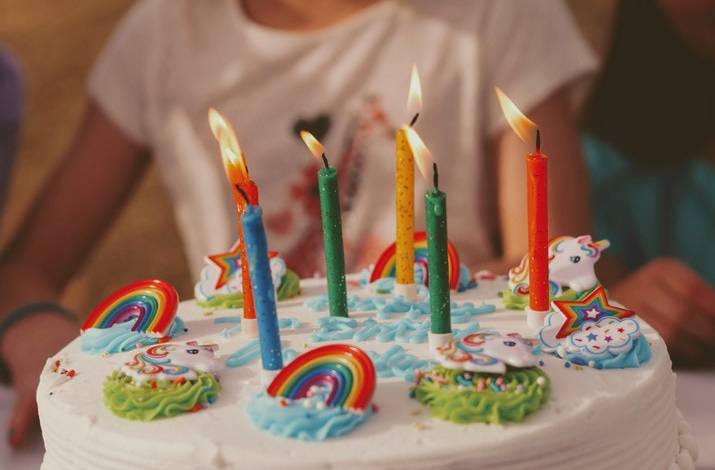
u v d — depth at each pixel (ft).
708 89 3.31
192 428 1.84
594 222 3.43
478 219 3.01
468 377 1.86
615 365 1.95
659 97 3.34
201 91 3.08
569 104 3.02
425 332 2.07
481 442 1.76
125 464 1.83
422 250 2.33
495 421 1.80
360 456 1.75
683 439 2.03
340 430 1.79
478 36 2.98
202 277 2.31
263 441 1.79
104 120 3.16
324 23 3.05
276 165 3.01
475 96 2.97
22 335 2.68
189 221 3.14
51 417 1.93
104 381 1.98
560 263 2.18
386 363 1.95
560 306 2.04
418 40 3.00
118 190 3.19
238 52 3.07
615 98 3.38
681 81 3.31
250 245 1.87
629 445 1.86
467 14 3.00
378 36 3.00
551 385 1.90
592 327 2.00
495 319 2.15
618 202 3.42
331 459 1.75
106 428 1.86
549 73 2.95
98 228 3.18
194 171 3.10
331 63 3.01
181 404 1.88
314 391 1.83
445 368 1.90
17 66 3.15
